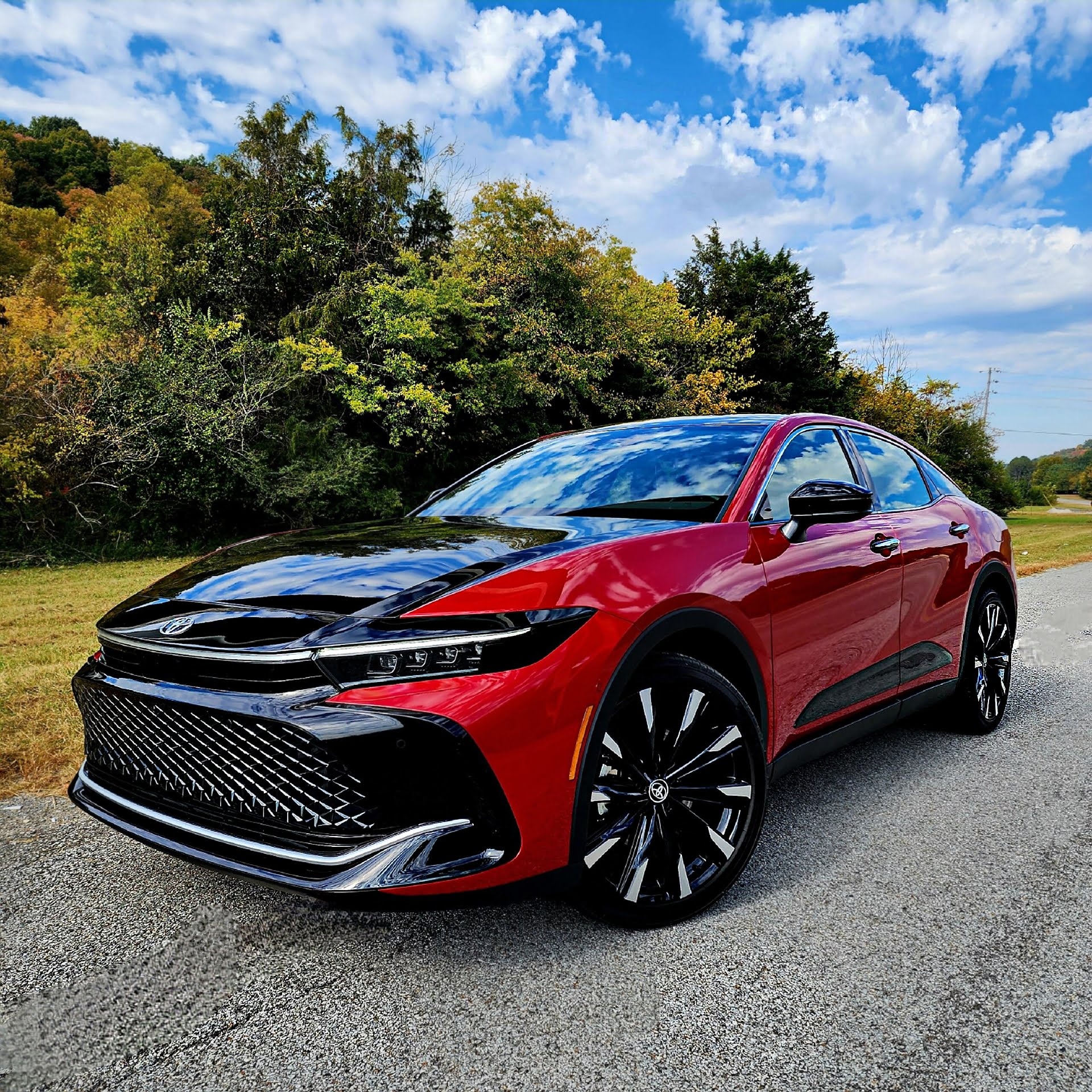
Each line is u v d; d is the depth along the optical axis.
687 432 3.15
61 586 11.62
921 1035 1.72
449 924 2.21
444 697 1.75
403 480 21.95
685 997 1.86
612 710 1.97
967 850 2.67
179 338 17.98
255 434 18.97
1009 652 4.17
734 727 2.27
